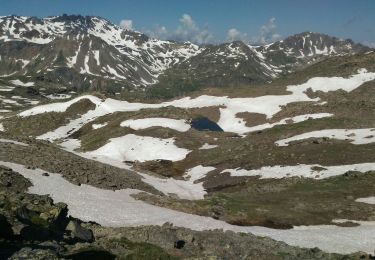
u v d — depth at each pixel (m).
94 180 63.09
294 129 107.19
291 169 81.50
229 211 59.19
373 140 89.44
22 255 21.47
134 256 30.58
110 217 48.16
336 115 122.00
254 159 90.88
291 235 49.97
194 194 76.44
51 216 32.31
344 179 71.94
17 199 33.59
